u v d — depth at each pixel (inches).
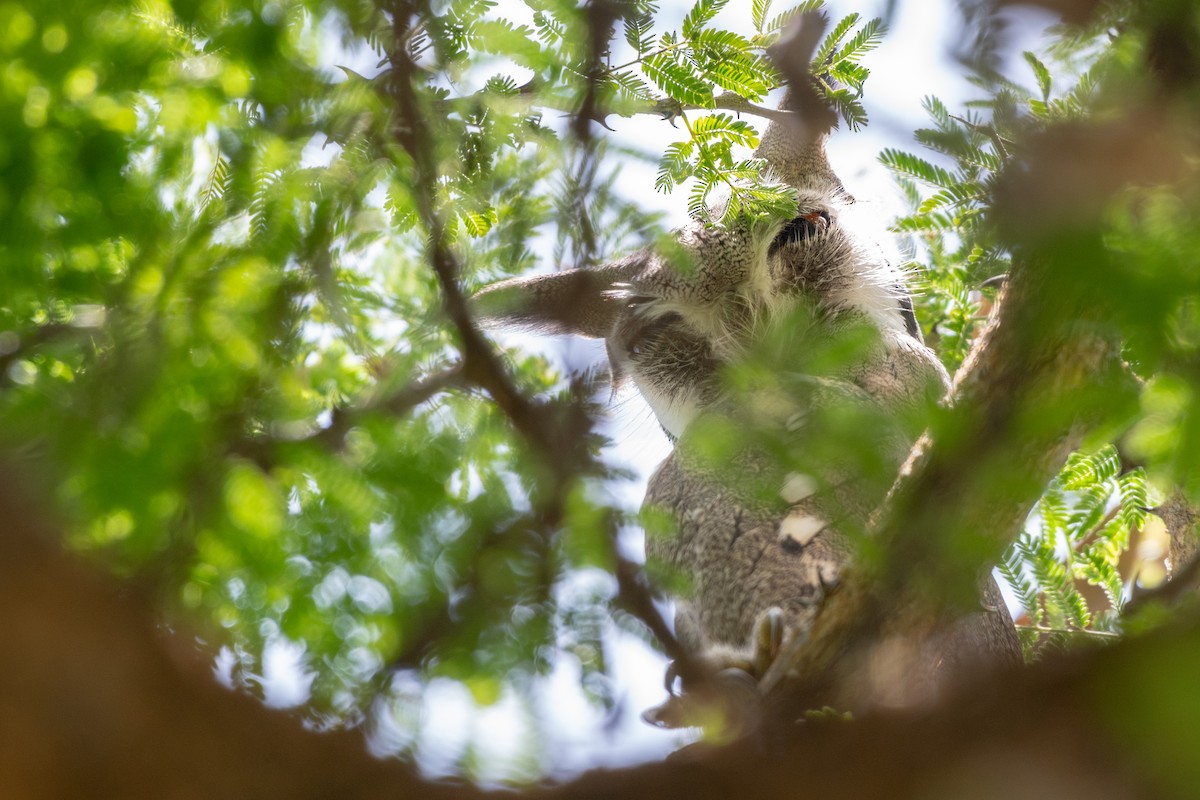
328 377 188.4
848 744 113.3
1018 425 145.9
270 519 151.5
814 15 217.5
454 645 135.0
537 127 165.8
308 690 148.4
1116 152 104.3
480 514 140.8
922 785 107.3
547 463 139.4
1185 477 125.9
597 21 164.7
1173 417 126.6
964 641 227.5
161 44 161.3
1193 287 105.9
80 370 153.9
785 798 115.0
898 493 159.2
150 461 139.8
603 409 143.2
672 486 251.8
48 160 156.5
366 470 148.0
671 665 190.7
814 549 234.2
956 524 157.8
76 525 124.1
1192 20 108.7
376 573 151.5
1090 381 139.3
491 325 243.1
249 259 159.5
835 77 217.5
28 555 96.3
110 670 96.7
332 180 161.2
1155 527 319.0
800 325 181.9
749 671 225.8
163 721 98.8
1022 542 281.9
